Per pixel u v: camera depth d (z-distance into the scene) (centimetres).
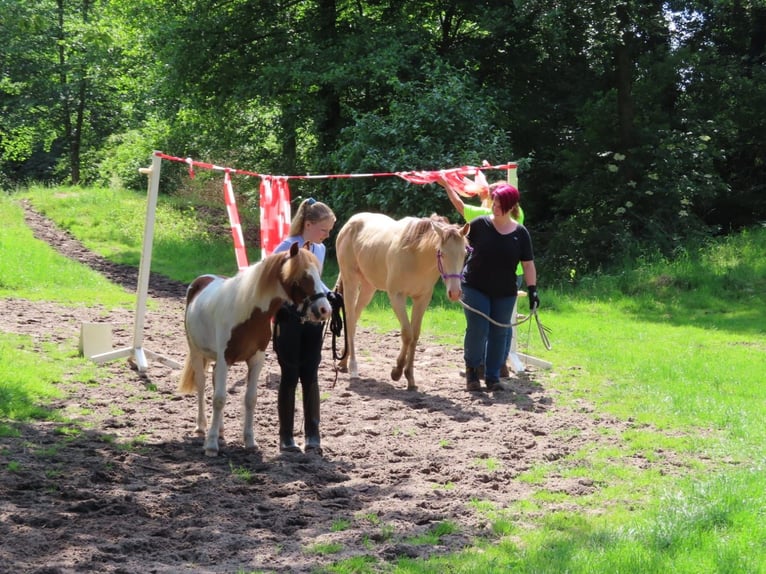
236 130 2397
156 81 2294
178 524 507
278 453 684
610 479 630
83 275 1622
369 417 805
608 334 1318
